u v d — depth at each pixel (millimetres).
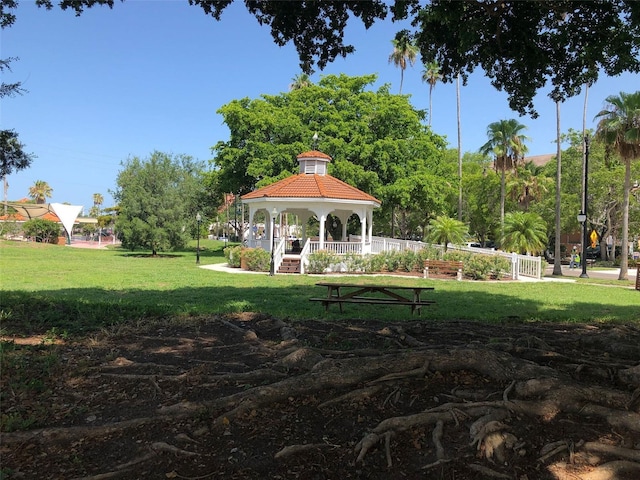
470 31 7027
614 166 36469
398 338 6875
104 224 67250
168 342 7000
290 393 4551
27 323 7703
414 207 34844
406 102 34500
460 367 5074
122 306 9742
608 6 6805
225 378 5156
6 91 8836
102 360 5992
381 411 4289
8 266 21938
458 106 43469
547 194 43875
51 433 3877
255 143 33281
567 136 39562
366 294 14219
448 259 21609
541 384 4441
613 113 22781
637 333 7164
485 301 12695
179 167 42312
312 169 25719
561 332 7887
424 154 33938
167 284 15891
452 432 3887
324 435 3932
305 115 33906
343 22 8000
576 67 7895
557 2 6906
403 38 8531
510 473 3424
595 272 29984
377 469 3492
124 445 3814
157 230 34969
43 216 65125
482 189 45375
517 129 36406
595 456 3594
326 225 35156
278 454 3592
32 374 5355
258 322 8656
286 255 23516
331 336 6953
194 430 4000
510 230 26203
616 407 4227
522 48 7633
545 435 3871
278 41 8359
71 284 15289
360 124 32281
